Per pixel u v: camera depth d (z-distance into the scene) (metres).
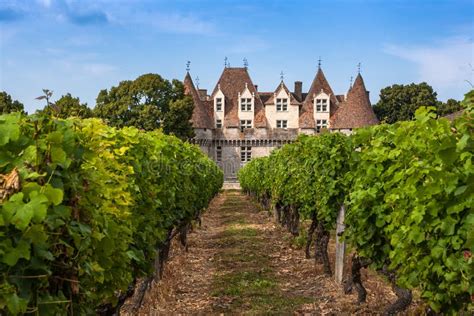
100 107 55.75
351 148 8.99
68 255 3.45
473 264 4.55
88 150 3.85
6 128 3.22
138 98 56.44
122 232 4.99
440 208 4.96
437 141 4.72
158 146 9.22
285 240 16.44
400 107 73.62
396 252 5.92
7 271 2.92
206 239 17.61
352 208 7.44
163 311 8.43
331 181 9.91
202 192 16.55
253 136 75.56
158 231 8.48
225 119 76.75
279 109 75.56
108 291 4.78
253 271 11.78
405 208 5.85
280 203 18.98
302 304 8.90
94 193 4.06
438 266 5.08
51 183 3.31
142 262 6.39
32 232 2.90
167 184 9.17
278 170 17.97
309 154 12.38
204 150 74.81
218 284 10.59
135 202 6.67
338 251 9.99
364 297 8.49
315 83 76.31
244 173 42.19
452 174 4.55
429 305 5.87
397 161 6.36
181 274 11.52
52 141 3.30
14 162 3.20
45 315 3.18
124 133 7.27
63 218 3.39
